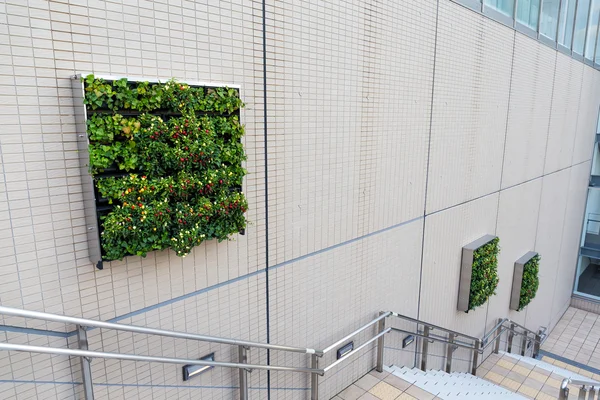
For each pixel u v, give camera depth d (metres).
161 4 2.11
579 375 7.32
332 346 3.32
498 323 6.93
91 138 1.84
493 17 5.18
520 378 6.37
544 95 7.22
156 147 2.03
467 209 5.38
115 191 1.92
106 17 1.92
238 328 2.79
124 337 2.22
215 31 2.36
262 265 2.88
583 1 8.46
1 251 1.75
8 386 1.85
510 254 6.99
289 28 2.77
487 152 5.64
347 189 3.47
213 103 2.30
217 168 2.33
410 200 4.26
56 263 1.92
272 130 2.78
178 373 2.51
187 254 2.36
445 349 5.50
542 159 7.68
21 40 1.70
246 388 2.76
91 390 2.01
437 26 4.21
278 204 2.92
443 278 5.08
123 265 2.15
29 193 1.80
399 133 3.94
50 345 1.95
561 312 10.87
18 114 1.73
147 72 2.10
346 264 3.60
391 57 3.68
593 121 10.56
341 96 3.26
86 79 1.79
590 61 9.37
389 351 4.35
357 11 3.27
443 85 4.46
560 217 9.34
